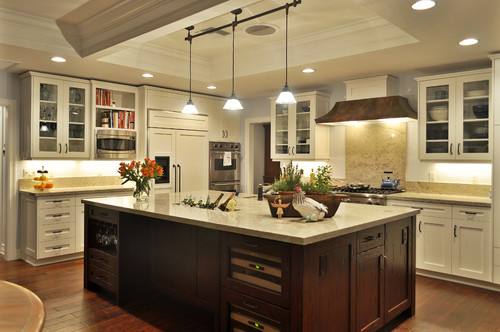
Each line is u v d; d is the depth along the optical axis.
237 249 2.70
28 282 4.24
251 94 6.66
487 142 4.30
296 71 4.96
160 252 3.69
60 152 5.14
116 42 3.85
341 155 5.80
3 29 3.75
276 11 3.58
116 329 3.13
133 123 5.85
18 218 5.19
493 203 3.99
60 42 4.17
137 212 3.35
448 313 3.44
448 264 4.29
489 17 3.06
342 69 4.84
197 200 4.04
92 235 4.06
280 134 6.23
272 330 2.49
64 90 5.18
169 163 6.05
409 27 3.30
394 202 4.68
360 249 2.73
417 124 5.01
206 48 5.05
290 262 2.33
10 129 5.12
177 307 3.60
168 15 3.31
